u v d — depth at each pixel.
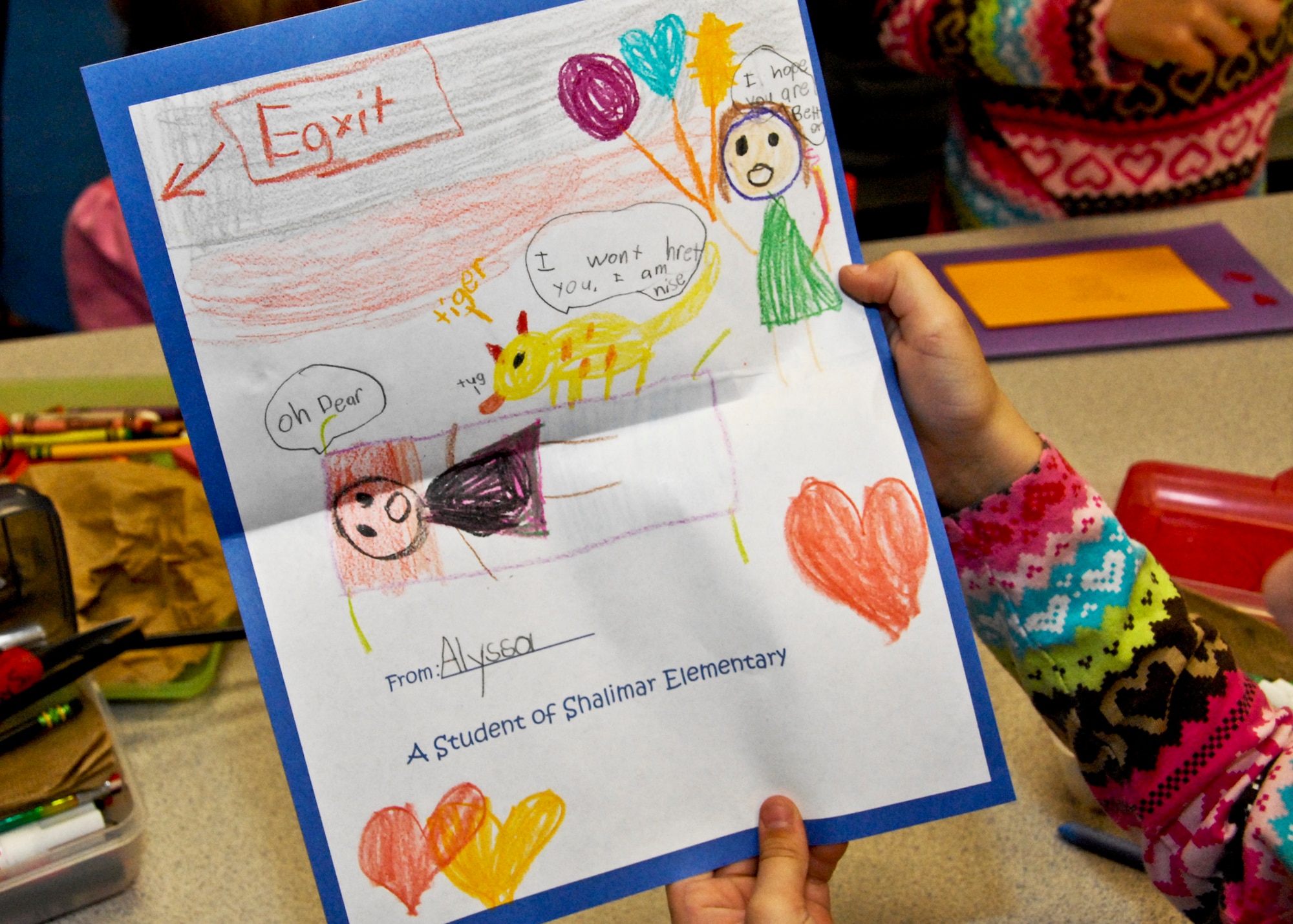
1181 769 0.43
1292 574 0.33
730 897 0.43
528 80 0.41
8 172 1.96
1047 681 0.46
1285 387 0.82
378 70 0.39
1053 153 1.15
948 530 0.47
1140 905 0.50
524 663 0.42
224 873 0.54
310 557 0.41
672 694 0.42
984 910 0.50
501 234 0.41
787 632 0.42
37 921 0.52
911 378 0.46
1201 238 1.01
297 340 0.40
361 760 0.40
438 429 0.42
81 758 0.53
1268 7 0.94
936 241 1.05
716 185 0.42
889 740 0.42
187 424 0.40
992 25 1.08
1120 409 0.81
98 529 0.67
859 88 1.69
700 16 0.41
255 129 0.39
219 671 0.66
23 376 0.94
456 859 0.41
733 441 0.43
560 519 0.42
